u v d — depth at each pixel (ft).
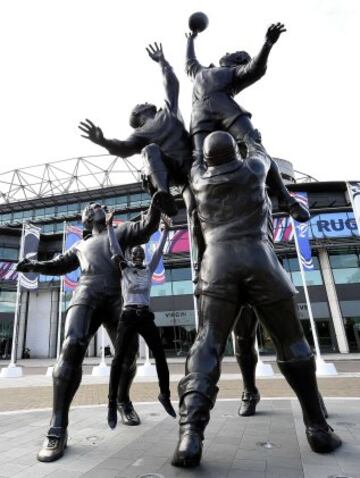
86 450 12.84
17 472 10.76
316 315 87.10
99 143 15.46
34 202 133.49
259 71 15.14
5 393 36.55
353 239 86.79
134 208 119.03
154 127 16.19
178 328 91.66
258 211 12.31
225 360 79.71
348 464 10.41
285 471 9.98
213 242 12.28
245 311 17.56
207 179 12.62
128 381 17.04
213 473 9.90
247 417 17.58
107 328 16.46
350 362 64.44
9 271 112.98
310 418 11.70
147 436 14.58
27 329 114.42
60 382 13.32
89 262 15.92
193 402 10.25
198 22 18.38
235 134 15.17
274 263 11.95
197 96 16.39
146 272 14.24
